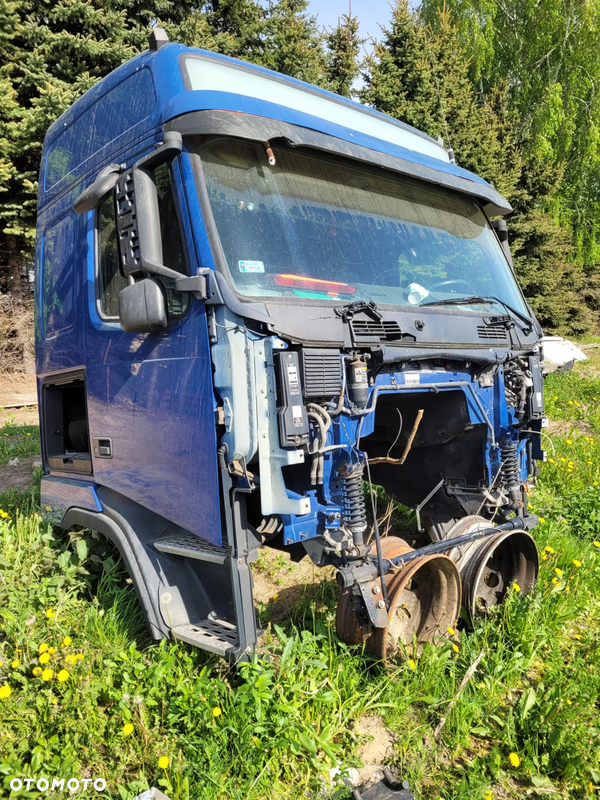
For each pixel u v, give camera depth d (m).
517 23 26.75
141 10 14.53
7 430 10.45
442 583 3.34
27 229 13.93
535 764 2.72
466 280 4.14
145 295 2.90
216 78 3.34
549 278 22.23
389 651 3.35
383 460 3.34
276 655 3.28
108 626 3.56
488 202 4.65
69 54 13.39
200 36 14.70
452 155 5.00
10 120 12.93
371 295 3.39
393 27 17.42
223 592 3.22
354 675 3.08
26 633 3.42
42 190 4.75
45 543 4.32
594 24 26.05
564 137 26.11
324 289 3.17
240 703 2.72
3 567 4.12
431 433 4.04
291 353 2.68
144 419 3.30
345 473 2.96
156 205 2.94
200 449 2.89
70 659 3.06
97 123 3.88
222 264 2.81
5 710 2.94
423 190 4.18
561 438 8.16
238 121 2.91
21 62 13.28
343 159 3.64
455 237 4.24
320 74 17.38
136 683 2.98
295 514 2.64
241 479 2.77
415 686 3.08
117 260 3.67
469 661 3.31
